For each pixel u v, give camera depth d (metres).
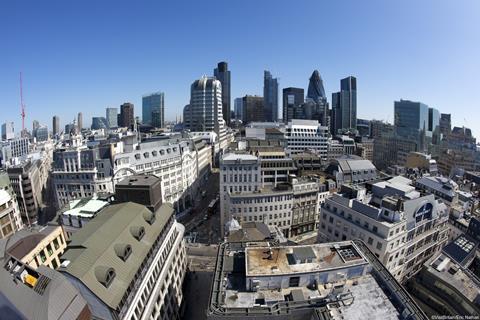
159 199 82.25
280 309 41.91
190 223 152.25
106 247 56.16
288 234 130.62
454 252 80.00
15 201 131.00
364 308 42.91
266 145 184.25
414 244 86.31
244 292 46.75
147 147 164.50
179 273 85.06
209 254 117.31
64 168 134.38
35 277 40.28
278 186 132.88
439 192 119.81
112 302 48.25
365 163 157.50
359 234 83.31
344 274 48.84
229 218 123.00
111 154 134.88
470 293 62.34
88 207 86.44
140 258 59.94
